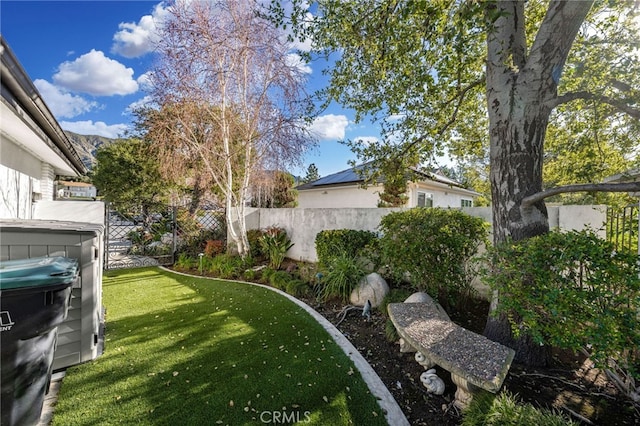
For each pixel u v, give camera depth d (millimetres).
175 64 7746
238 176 9938
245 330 4152
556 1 3158
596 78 4414
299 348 3643
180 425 2318
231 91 8594
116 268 8578
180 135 8391
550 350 3465
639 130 4922
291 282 6277
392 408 2625
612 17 4301
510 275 2885
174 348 3574
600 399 2770
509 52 3510
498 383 2279
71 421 2326
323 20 4293
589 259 2445
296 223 9969
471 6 2547
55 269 2406
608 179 5590
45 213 7551
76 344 3145
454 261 4551
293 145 8570
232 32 7750
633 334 2174
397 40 4062
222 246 9695
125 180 13914
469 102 5926
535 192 3430
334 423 2402
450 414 2600
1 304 2061
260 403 2605
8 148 5043
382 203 12086
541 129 3461
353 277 5574
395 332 3939
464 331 3141
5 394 2080
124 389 2750
